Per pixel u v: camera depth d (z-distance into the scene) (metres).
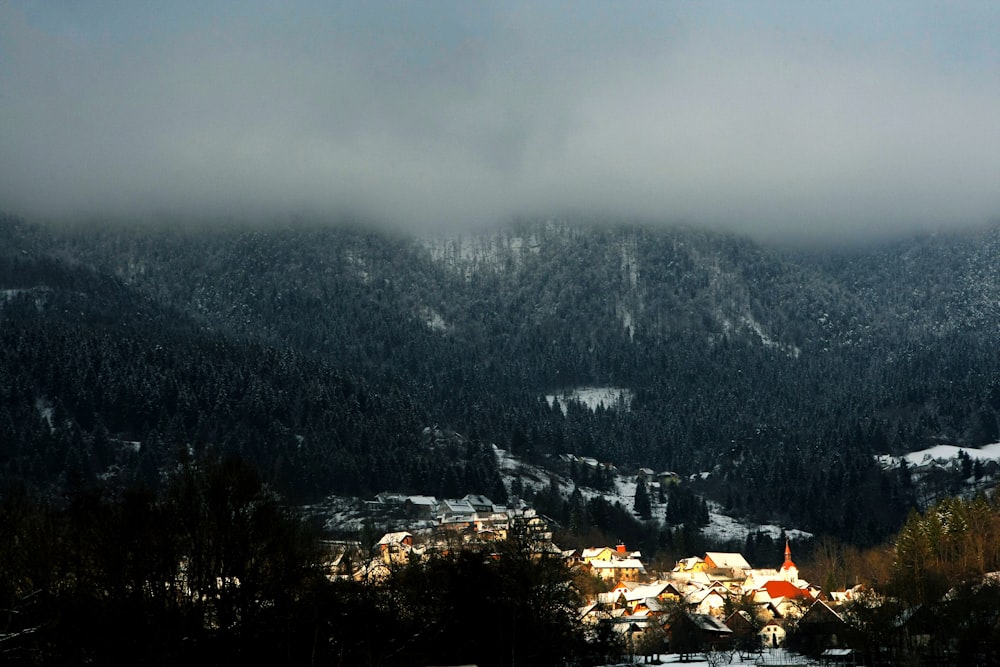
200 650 167.62
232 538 175.38
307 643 181.62
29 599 151.88
